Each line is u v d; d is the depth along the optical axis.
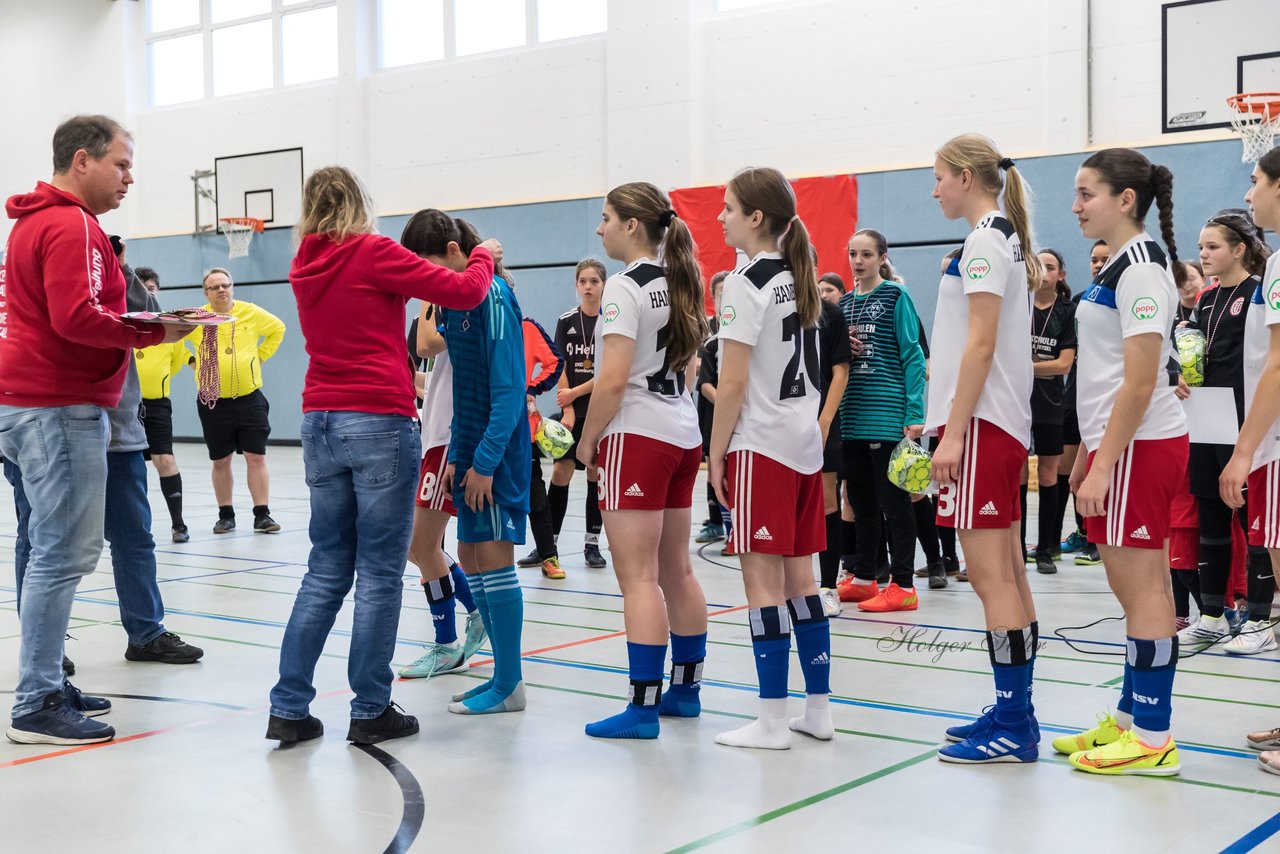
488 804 2.61
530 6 13.99
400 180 14.90
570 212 13.56
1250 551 4.20
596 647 4.26
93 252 3.04
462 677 3.84
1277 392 2.99
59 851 2.35
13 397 3.08
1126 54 10.63
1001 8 11.12
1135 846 2.34
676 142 12.84
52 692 3.12
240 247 15.93
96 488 3.15
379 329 3.05
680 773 2.82
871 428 4.93
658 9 12.86
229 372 7.37
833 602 4.86
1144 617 2.80
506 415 3.20
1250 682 3.73
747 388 3.02
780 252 3.08
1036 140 11.02
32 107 17.66
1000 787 2.71
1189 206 10.26
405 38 14.95
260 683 3.73
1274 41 9.92
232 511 7.62
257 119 15.93
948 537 5.83
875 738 3.12
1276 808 2.56
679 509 3.28
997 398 2.85
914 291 11.60
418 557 3.81
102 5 16.95
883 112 11.80
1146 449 2.74
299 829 2.46
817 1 12.12
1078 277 10.70
